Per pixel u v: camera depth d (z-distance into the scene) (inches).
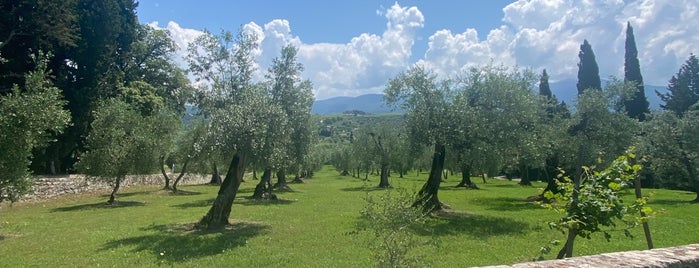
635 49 2492.6
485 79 971.9
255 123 791.7
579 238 696.4
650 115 1660.9
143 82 2025.1
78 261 522.0
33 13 1462.8
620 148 1213.7
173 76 2336.4
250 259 533.0
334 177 3147.1
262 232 736.3
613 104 1284.4
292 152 1269.7
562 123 1302.9
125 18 2066.9
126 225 821.2
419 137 936.3
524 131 964.6
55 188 1456.7
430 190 1014.4
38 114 725.9
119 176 1256.2
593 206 308.5
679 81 2625.5
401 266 345.1
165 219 906.1
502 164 1011.3
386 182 2097.7
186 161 1678.2
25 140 711.1
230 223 836.6
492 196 1578.5
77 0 1625.2
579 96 1307.8
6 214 1018.1
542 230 778.8
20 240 665.0
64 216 972.6
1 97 747.4
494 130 922.7
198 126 1598.2
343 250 587.2
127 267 493.4
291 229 768.9
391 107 993.5
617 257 218.8
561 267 201.9
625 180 323.0
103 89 1760.6
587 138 1237.7
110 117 1275.8
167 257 542.0
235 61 956.0
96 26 1738.4
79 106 1640.0
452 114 903.1
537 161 1275.8
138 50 2154.3
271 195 1407.5
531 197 1437.0
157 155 1371.8
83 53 1692.9
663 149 1428.4
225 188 808.9
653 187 2101.4
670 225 861.2
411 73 965.8
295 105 1263.5
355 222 856.3
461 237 698.8
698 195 1396.4
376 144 2132.1
